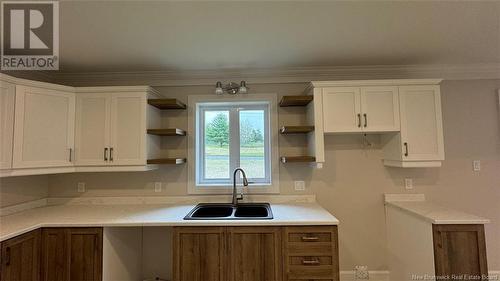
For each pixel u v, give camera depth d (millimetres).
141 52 2328
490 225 2719
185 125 2885
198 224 2062
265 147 2957
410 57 2543
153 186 2836
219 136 2996
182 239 2068
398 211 2543
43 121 2256
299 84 2879
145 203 2812
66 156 2408
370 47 2301
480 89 2814
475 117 2799
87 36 2004
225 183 2934
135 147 2477
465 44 2262
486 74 2803
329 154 2834
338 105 2477
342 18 1819
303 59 2561
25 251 1899
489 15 1802
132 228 2547
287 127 2520
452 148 2791
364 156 2826
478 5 1683
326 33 2035
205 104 2961
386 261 2748
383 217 2781
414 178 2787
